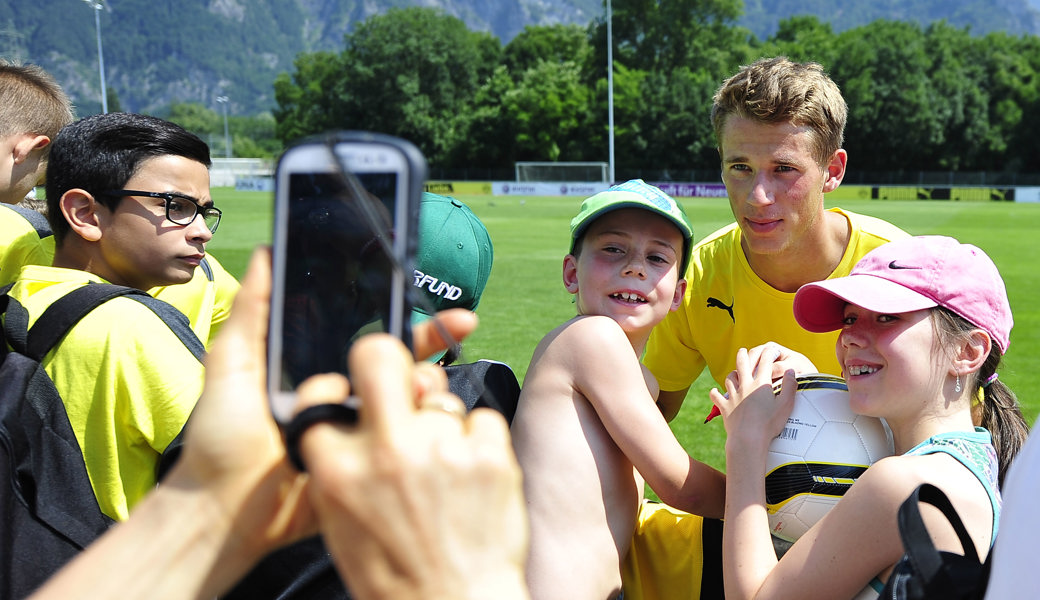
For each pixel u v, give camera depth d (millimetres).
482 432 685
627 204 1948
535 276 14633
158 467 1973
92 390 1880
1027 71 67750
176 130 2246
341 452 643
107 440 1888
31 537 1656
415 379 714
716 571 2072
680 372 3266
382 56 78312
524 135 67875
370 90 79000
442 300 2078
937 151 65812
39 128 2846
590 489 1827
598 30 71188
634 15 71938
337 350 750
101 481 1894
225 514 752
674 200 2055
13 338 1812
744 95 2607
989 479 1597
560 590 1755
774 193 2645
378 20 79438
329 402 684
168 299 2695
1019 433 1926
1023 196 47281
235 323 772
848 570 1584
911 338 1703
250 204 36938
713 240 3096
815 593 1606
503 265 16266
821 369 2947
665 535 2145
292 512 771
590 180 57469
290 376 751
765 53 70812
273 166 763
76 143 2162
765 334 2990
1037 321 10656
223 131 121562
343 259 753
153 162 2168
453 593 625
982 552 1527
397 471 621
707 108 63812
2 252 2654
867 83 63438
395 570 628
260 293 777
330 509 641
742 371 1991
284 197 758
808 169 2635
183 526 747
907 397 1724
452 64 81188
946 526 1373
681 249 2092
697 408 6355
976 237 22906
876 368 1750
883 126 63844
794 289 2893
